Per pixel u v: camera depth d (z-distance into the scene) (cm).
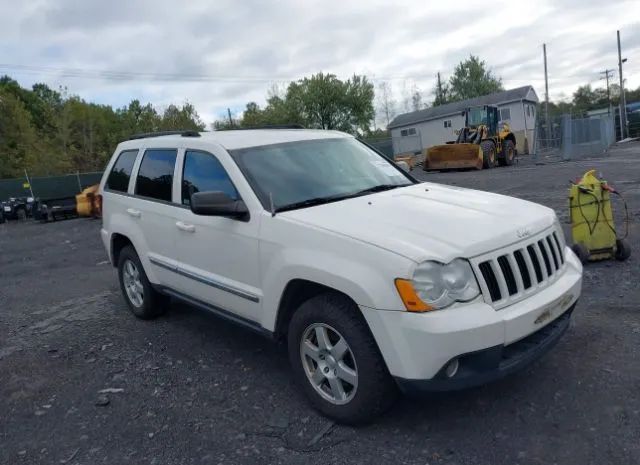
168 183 498
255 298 394
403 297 301
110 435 364
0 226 2247
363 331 324
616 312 495
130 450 344
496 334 304
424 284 300
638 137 4450
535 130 2797
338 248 333
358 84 5422
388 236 324
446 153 2492
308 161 453
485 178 1903
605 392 361
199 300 470
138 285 582
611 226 650
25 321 642
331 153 476
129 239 555
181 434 358
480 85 7181
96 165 4759
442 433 333
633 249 703
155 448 344
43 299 746
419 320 297
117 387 434
